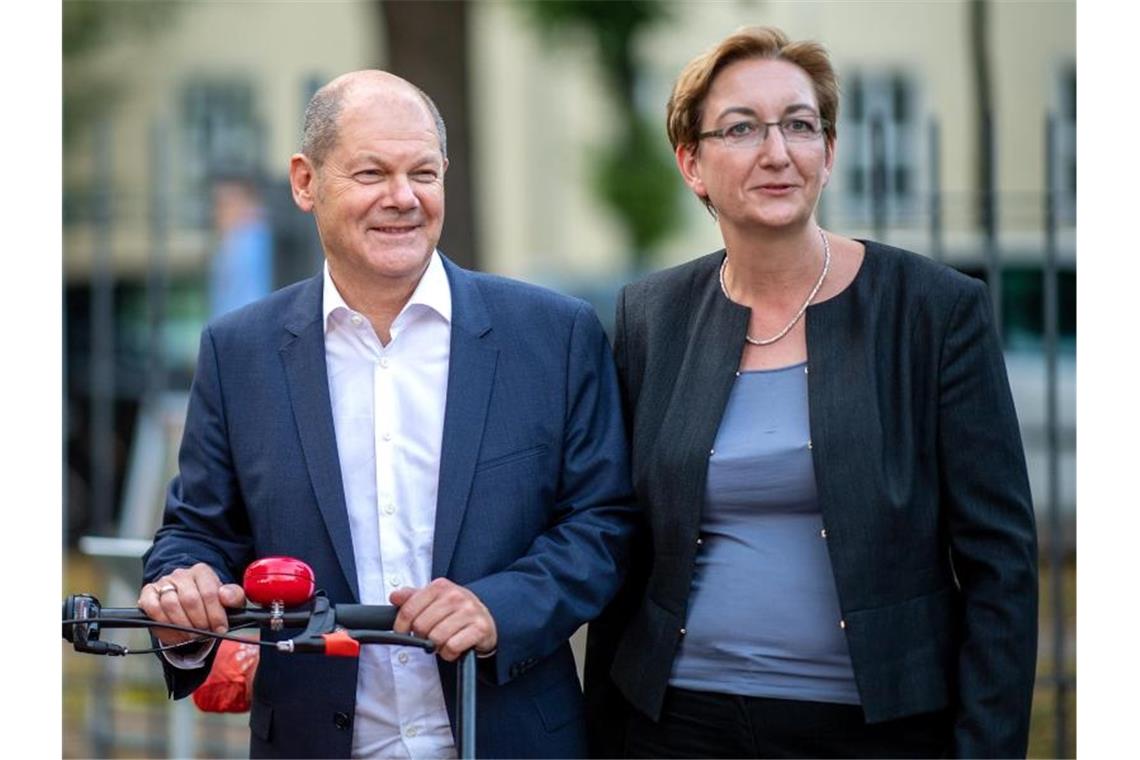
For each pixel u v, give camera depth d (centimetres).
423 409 531
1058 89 2484
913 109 2683
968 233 1579
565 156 3216
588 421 541
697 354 532
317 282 550
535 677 530
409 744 523
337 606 487
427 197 512
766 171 507
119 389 1647
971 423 503
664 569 526
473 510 522
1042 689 916
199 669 521
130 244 2048
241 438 538
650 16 2205
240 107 2975
